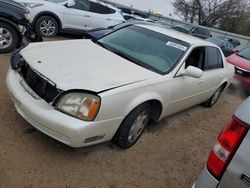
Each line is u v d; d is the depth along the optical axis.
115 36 4.79
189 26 20.89
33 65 3.29
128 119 3.47
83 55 3.87
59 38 9.73
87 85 3.09
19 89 3.29
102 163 3.41
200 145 4.59
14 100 3.35
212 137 5.01
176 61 4.25
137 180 3.32
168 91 3.99
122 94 3.22
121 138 3.55
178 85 4.18
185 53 4.39
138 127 3.79
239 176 1.93
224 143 2.04
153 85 3.70
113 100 3.12
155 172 3.55
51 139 3.56
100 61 3.80
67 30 9.79
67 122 2.92
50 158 3.27
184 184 3.51
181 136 4.70
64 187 2.93
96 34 7.48
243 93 8.51
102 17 10.18
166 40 4.59
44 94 3.16
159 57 4.27
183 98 4.53
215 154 2.11
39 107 3.04
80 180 3.07
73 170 3.18
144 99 3.53
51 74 3.16
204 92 5.34
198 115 5.86
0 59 6.06
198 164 4.02
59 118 2.94
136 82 3.49
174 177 3.58
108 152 3.63
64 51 3.87
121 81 3.38
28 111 3.08
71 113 2.97
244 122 1.94
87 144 3.13
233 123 2.01
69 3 9.41
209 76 5.21
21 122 3.77
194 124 5.35
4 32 6.36
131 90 3.35
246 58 9.33
